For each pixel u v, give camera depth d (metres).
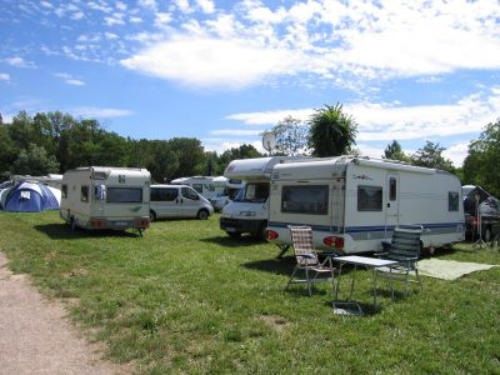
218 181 33.31
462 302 7.68
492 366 4.96
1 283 8.73
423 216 12.72
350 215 10.27
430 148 52.94
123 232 17.48
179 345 5.48
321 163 10.69
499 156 37.88
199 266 10.34
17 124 77.00
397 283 9.08
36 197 27.12
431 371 4.82
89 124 79.56
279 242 11.54
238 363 5.02
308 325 6.24
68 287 8.31
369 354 5.22
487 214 17.58
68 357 5.16
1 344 5.53
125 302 7.32
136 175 16.22
